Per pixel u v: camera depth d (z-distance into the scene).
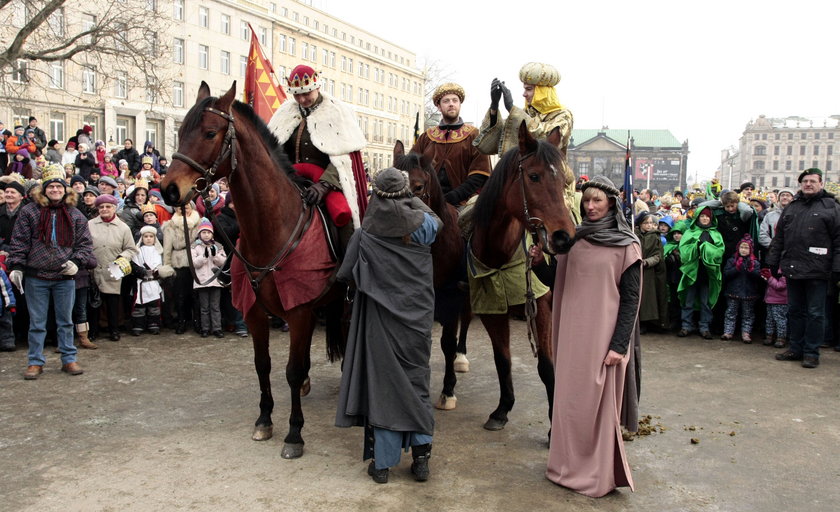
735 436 4.53
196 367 6.13
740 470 3.95
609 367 3.50
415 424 3.59
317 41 51.44
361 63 58.38
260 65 8.70
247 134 3.81
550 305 4.32
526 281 4.04
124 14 17.81
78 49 15.81
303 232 4.06
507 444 4.30
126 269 6.80
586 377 3.53
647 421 4.77
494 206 3.96
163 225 7.53
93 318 7.05
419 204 3.67
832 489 3.71
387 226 3.55
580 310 3.55
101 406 4.97
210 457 4.02
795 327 6.63
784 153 107.50
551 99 4.74
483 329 8.13
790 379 6.00
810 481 3.81
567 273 3.65
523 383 5.76
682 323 7.89
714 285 7.56
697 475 3.87
